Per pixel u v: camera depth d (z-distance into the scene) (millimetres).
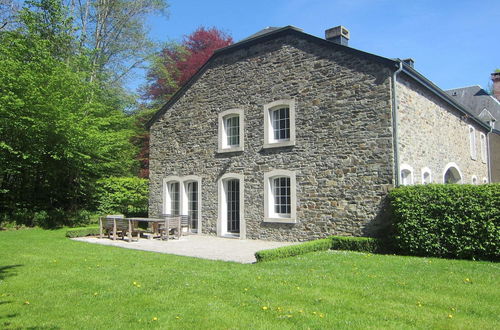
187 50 29375
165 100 28641
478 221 8797
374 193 10984
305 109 12625
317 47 12500
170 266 8352
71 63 20125
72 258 9516
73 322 4770
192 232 16016
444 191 9375
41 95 15648
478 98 27641
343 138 11703
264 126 13641
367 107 11297
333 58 12102
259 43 14109
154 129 17875
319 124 12250
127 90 24969
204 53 28359
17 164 16422
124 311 5164
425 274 7145
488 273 7191
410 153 11664
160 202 17219
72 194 20484
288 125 13297
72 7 22484
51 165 18297
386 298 5609
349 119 11617
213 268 8039
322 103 12242
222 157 14930
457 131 16094
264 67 13867
